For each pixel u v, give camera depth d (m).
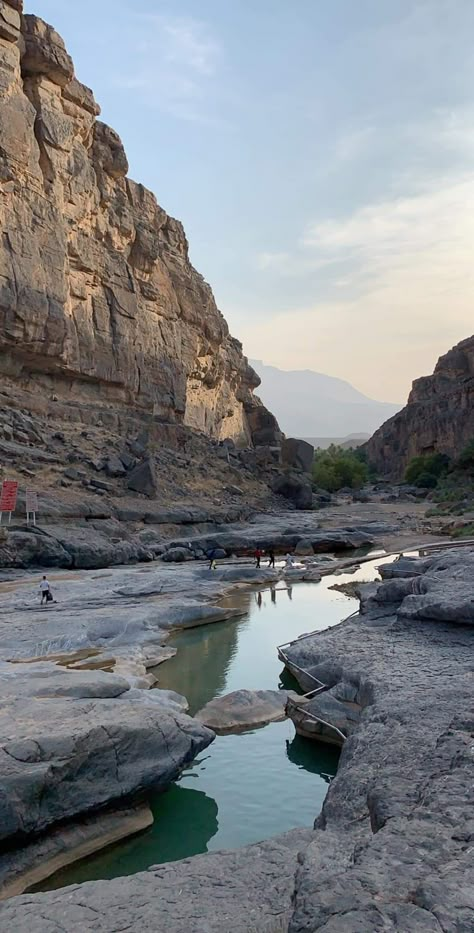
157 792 10.48
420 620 15.91
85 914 6.32
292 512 65.00
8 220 47.69
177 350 76.38
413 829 5.19
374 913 4.01
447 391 127.44
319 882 4.61
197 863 7.32
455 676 11.80
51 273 51.25
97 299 59.78
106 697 12.83
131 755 10.06
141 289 69.75
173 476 56.94
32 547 32.06
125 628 20.38
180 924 5.96
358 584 30.27
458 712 9.38
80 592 25.97
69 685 12.69
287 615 24.27
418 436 133.12
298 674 15.24
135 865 8.99
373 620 17.64
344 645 15.59
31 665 15.43
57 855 8.91
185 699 14.37
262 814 10.33
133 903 6.48
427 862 4.66
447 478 102.88
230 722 13.62
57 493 39.53
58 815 9.01
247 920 5.95
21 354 50.44
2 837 8.31
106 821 9.65
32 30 52.28
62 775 9.11
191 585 28.14
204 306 86.44
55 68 53.19
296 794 10.95
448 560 20.20
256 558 36.81
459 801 5.70
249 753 12.50
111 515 40.62
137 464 49.75
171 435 65.06
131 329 64.12
